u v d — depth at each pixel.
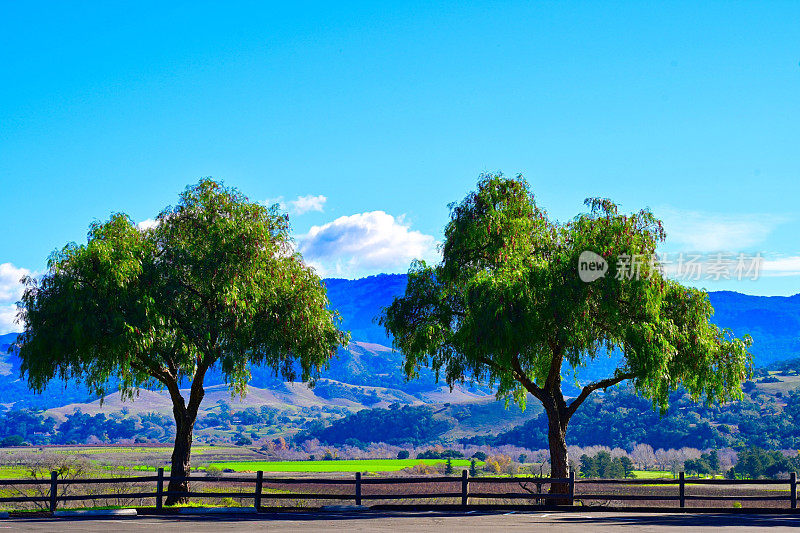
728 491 62.56
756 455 132.62
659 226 27.39
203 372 30.59
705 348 27.66
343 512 25.75
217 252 29.05
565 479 26.14
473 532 18.83
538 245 29.86
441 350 30.75
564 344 27.14
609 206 27.59
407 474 134.12
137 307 26.55
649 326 26.17
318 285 31.36
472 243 29.70
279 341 29.55
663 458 161.38
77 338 25.56
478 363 29.50
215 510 25.44
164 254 29.11
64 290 26.38
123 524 21.42
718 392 28.66
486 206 30.14
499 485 61.09
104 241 28.36
